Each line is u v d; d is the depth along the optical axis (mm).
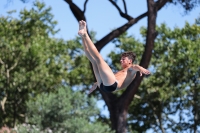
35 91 57969
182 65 59344
